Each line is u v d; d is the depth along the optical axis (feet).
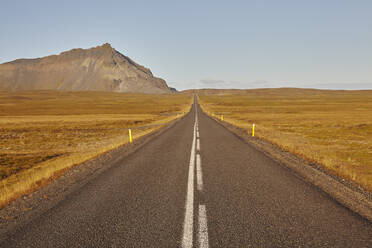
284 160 26.16
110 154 31.94
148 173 21.31
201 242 9.78
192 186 17.30
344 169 21.77
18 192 16.99
